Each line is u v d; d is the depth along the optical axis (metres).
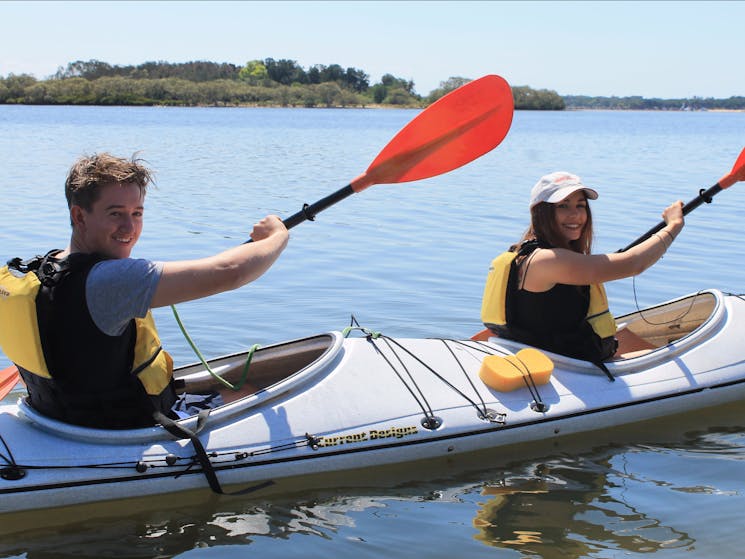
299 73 115.81
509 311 3.91
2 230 8.76
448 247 8.34
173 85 93.81
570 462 3.49
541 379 3.70
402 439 3.35
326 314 5.75
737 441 3.73
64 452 2.90
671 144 31.17
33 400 3.00
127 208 2.70
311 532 2.89
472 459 3.48
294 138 30.44
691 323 4.66
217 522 2.94
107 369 2.80
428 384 3.54
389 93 113.31
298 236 8.87
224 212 10.74
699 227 9.65
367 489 3.21
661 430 3.84
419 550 2.78
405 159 3.66
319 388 3.32
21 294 2.71
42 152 20.14
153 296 2.58
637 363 3.98
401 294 6.33
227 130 35.97
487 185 14.67
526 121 68.94
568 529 2.93
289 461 3.15
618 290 6.54
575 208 3.76
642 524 2.97
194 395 3.41
